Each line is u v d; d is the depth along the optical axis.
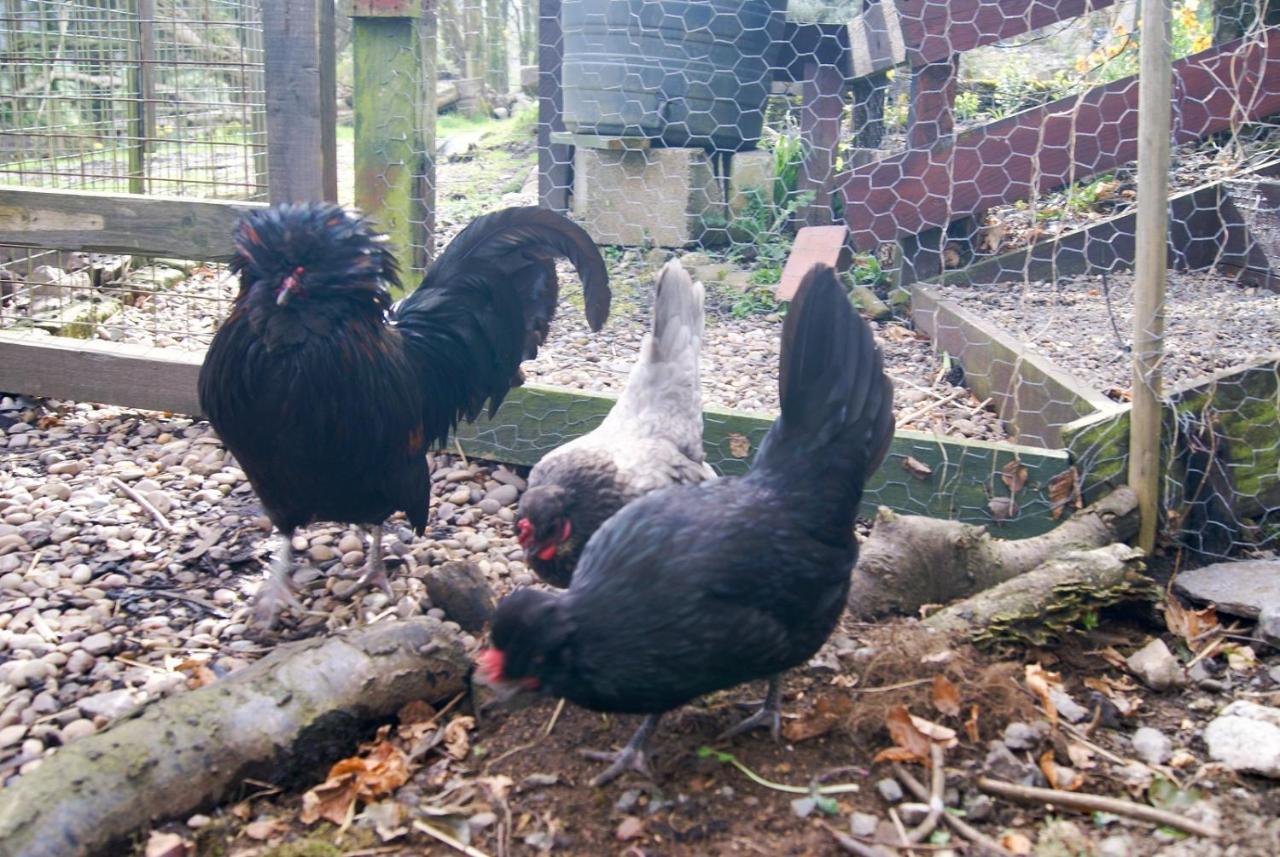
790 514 0.98
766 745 1.06
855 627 1.25
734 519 0.95
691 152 2.40
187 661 1.20
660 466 1.21
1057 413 1.57
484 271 1.49
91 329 2.14
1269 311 1.93
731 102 2.43
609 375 1.87
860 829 0.95
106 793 0.92
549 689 0.94
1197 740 1.07
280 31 1.62
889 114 2.83
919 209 2.14
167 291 2.36
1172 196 2.18
